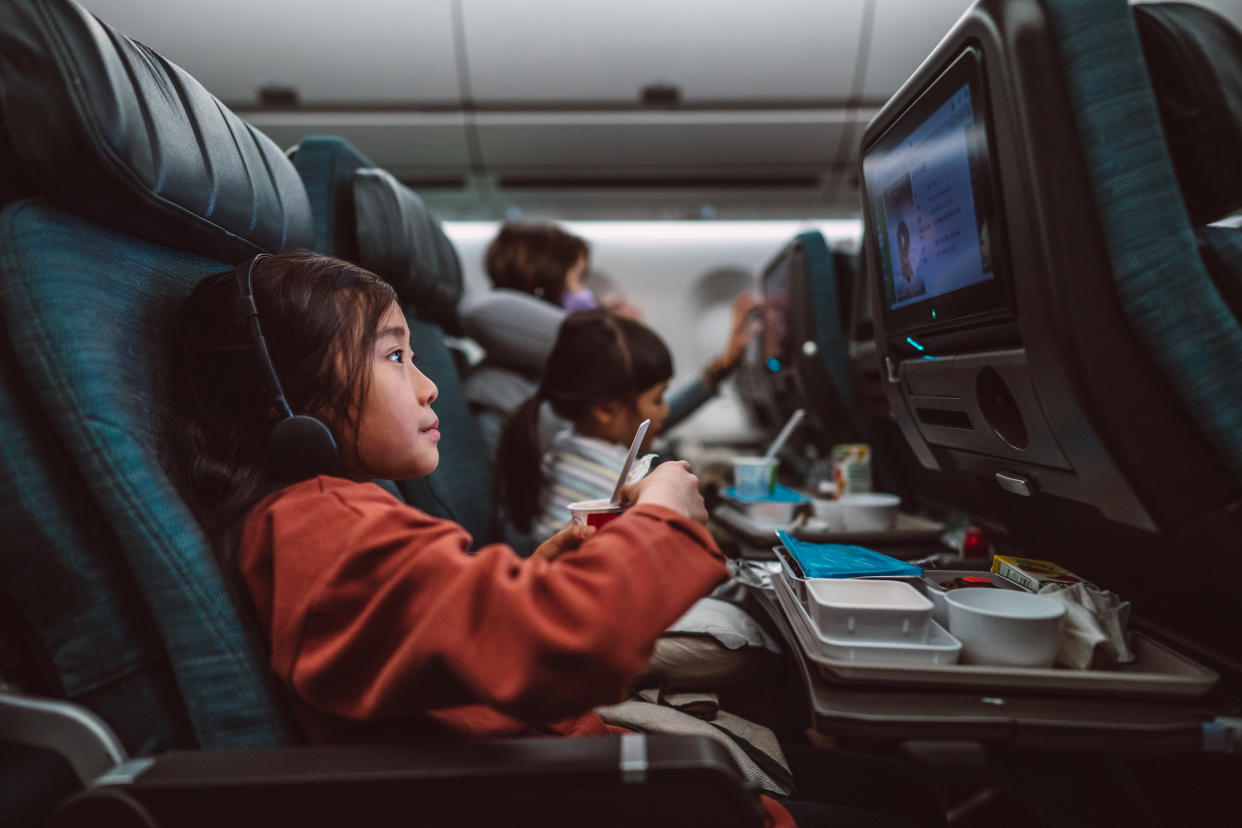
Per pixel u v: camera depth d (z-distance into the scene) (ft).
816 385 6.22
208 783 1.60
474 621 1.66
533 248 7.62
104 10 7.50
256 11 8.47
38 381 1.92
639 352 4.47
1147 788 3.05
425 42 8.89
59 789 1.92
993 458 2.84
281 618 1.84
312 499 1.96
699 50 9.06
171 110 2.19
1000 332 2.35
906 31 8.87
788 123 9.52
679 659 3.06
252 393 2.12
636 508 1.97
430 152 9.66
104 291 2.09
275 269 2.19
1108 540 2.90
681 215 11.18
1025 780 3.27
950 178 2.43
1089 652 2.11
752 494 4.99
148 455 2.03
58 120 1.84
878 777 3.03
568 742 1.74
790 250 6.36
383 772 1.62
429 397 2.42
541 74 9.15
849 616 2.18
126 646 2.03
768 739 2.86
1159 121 1.93
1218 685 2.07
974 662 2.16
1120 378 1.96
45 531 1.95
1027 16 1.94
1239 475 1.98
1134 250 1.92
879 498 4.68
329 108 9.15
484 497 5.25
